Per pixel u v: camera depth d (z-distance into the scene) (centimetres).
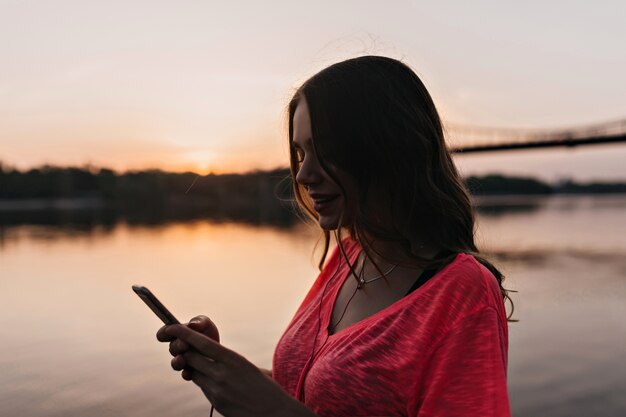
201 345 97
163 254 2445
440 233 108
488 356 92
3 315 1149
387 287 111
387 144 103
